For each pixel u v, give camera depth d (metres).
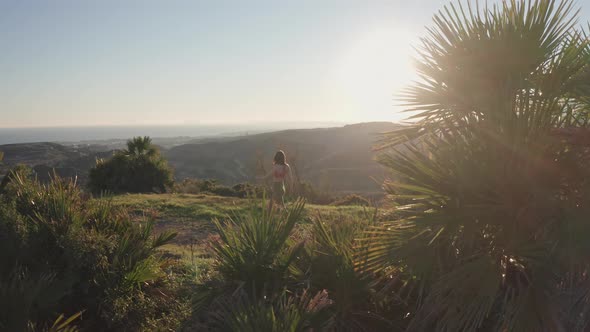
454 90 3.34
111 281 4.25
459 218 2.96
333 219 4.47
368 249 3.66
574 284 2.95
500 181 2.93
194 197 15.99
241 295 3.55
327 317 3.55
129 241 4.68
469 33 3.36
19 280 3.70
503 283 3.04
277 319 3.16
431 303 3.22
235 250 3.89
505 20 3.30
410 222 3.18
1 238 4.13
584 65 3.22
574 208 2.80
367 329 3.70
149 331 4.18
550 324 2.82
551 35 3.24
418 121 3.57
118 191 22.64
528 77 3.33
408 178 3.30
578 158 2.94
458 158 3.01
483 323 3.27
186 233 9.54
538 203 2.88
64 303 4.00
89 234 4.45
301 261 3.99
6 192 4.84
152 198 15.20
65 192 4.87
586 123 3.19
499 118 3.04
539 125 3.02
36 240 4.23
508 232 3.01
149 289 4.66
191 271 5.26
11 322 3.39
